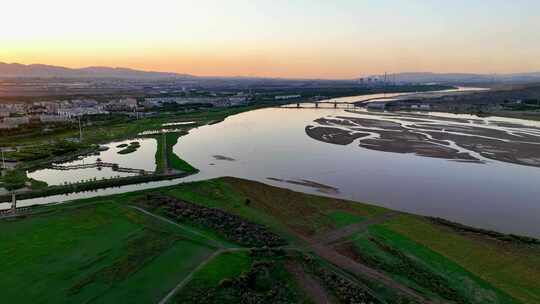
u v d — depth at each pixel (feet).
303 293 144.46
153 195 253.85
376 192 283.18
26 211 225.56
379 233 196.44
